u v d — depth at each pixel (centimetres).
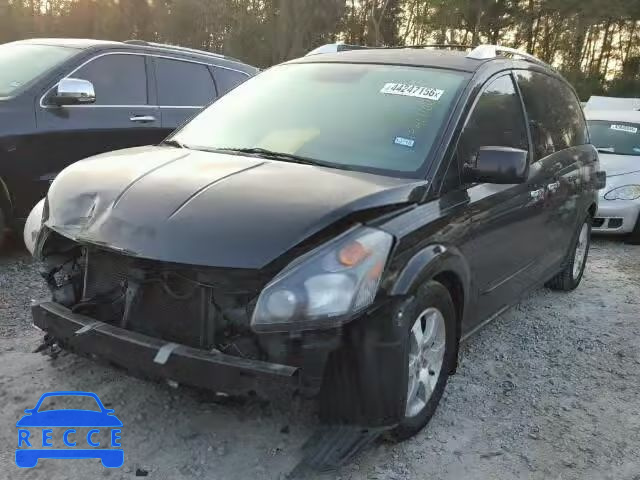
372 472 290
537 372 410
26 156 539
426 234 299
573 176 500
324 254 260
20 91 549
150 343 270
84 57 604
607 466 313
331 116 368
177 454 293
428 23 4119
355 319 269
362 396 276
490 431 336
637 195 791
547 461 313
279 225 261
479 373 402
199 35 3597
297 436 308
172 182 296
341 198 278
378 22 3697
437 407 341
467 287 339
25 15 3206
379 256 267
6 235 571
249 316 265
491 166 332
